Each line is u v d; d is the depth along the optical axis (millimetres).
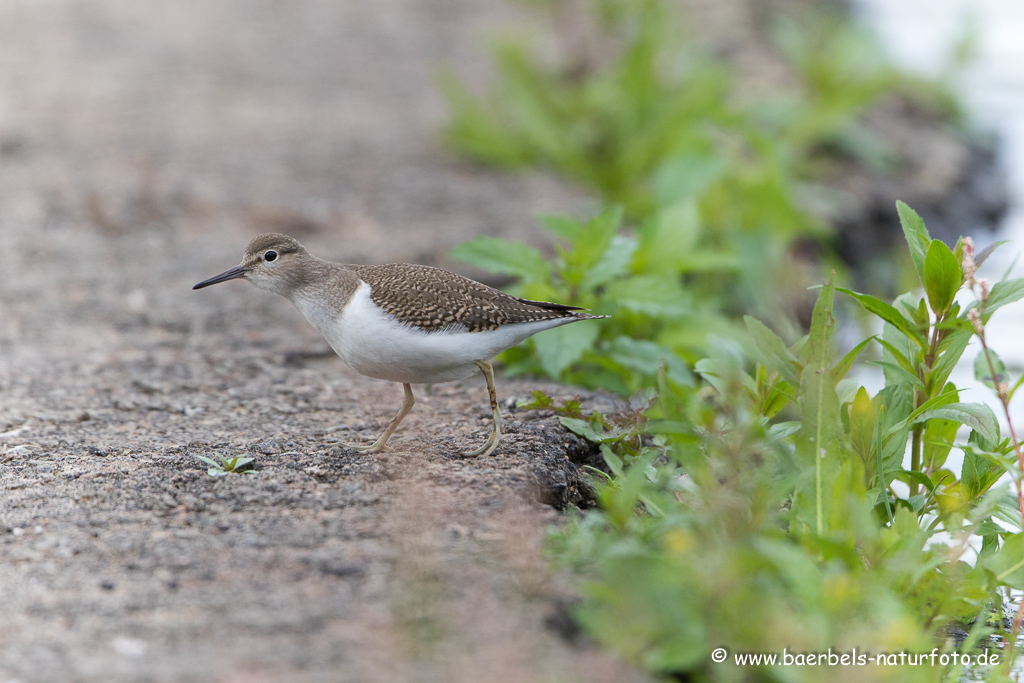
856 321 16141
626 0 23906
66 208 17047
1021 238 19922
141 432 9906
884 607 6293
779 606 6281
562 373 11648
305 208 17625
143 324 13344
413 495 7875
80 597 6734
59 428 9961
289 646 6160
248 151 20312
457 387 11406
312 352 12727
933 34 30734
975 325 7988
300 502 8086
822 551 6746
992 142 25125
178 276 14938
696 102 20016
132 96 23125
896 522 7473
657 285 11500
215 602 6641
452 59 27109
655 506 7594
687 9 29734
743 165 18859
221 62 26078
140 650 6129
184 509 8000
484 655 6133
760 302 16078
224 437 9719
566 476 8930
